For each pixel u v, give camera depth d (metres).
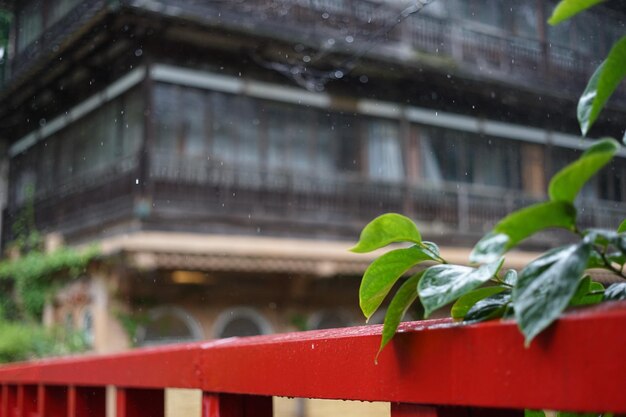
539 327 0.44
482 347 0.53
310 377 0.73
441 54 11.68
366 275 0.60
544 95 9.87
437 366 0.57
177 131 10.43
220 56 10.77
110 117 11.29
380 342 0.64
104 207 11.04
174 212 10.30
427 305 0.51
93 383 1.32
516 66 10.48
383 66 11.43
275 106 11.20
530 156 11.27
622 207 7.60
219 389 0.92
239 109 10.89
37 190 13.36
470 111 12.12
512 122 11.47
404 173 11.96
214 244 10.19
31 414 1.69
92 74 11.57
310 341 0.73
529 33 10.36
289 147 11.23
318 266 10.75
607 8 5.74
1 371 1.82
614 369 0.43
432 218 12.02
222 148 10.73
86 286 11.01
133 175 10.29
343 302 11.66
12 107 13.47
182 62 10.52
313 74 11.37
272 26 10.50
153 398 1.25
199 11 9.95
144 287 10.45
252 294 11.09
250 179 10.85
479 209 12.27
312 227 11.24
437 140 12.23
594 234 0.46
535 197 10.95
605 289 0.59
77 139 12.27
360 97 11.79
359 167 11.71
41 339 10.83
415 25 11.90
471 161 12.28
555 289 0.45
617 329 0.43
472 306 0.59
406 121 12.09
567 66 9.05
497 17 11.28
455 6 11.84
